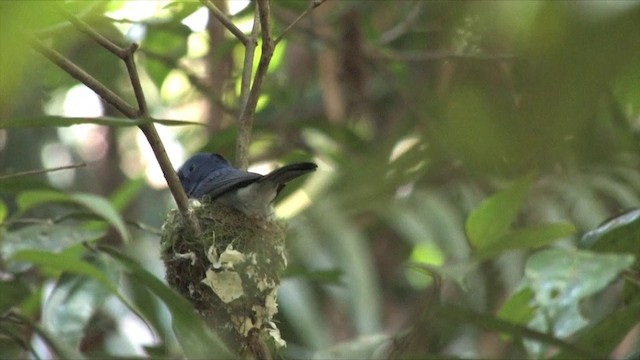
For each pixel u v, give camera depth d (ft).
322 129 33.81
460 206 25.39
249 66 20.48
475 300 27.71
